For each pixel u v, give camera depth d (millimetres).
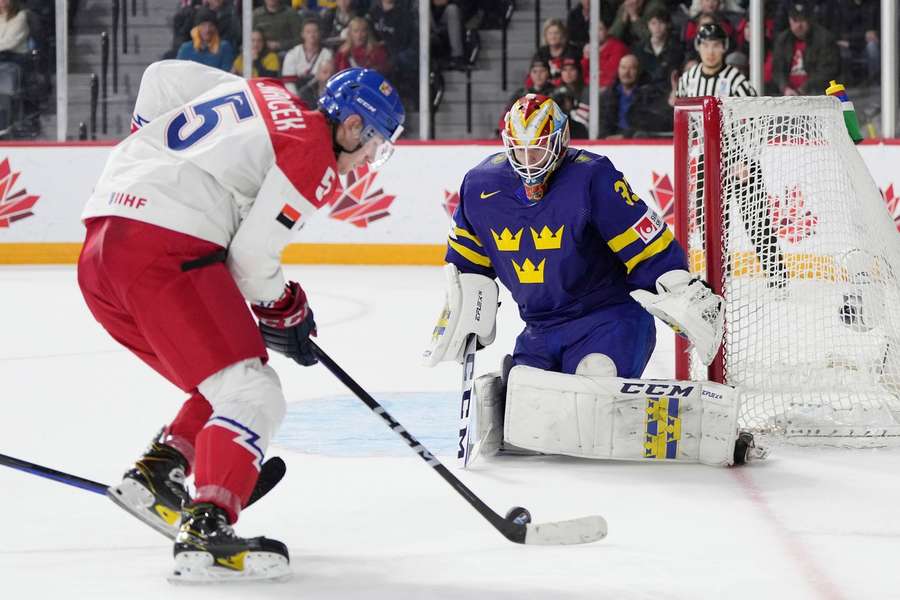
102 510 11219
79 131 41594
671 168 36969
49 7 41031
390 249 38562
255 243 9234
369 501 11578
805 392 15188
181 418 10008
